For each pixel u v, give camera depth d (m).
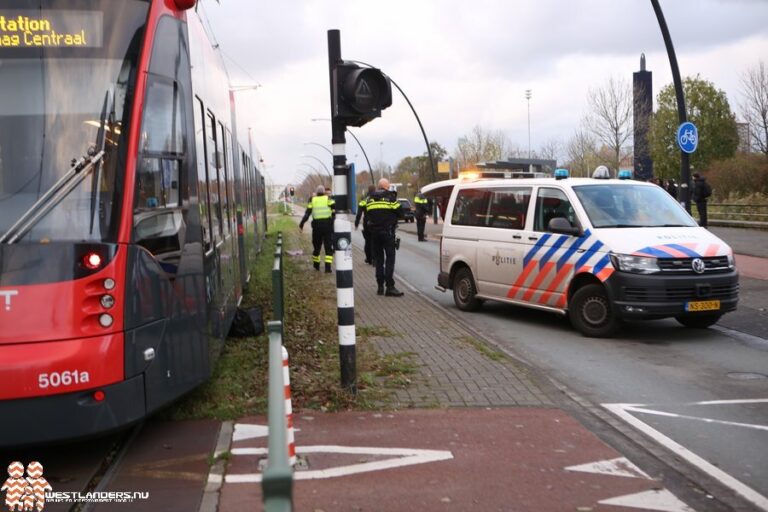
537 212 10.58
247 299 12.65
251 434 5.54
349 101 6.36
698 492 4.58
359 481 4.69
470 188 12.09
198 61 6.66
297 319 10.62
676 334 9.87
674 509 4.30
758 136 37.16
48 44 5.10
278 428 2.29
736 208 28.55
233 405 6.15
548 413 6.20
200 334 5.86
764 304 11.98
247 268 14.08
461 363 7.91
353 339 6.57
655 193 10.51
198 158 6.28
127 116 5.14
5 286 4.65
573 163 49.81
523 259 10.66
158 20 5.51
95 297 4.78
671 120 38.00
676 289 9.09
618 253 9.27
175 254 5.51
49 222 4.84
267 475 1.88
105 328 4.80
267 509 1.85
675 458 5.20
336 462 5.01
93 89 5.11
